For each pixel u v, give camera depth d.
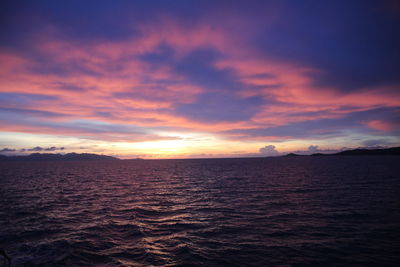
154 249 11.27
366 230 13.47
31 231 14.02
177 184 39.91
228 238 12.70
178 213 18.55
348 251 10.68
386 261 9.66
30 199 25.42
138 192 30.64
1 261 9.84
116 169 100.69
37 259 10.14
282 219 16.19
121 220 16.56
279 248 11.19
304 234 13.07
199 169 88.06
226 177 51.41
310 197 24.22
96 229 14.46
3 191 31.95
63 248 11.34
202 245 11.73
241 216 17.27
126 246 11.70
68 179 52.00
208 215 17.77
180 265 9.58
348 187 30.69
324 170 64.50
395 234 12.73
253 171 69.25
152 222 16.03
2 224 15.52
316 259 9.95
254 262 9.78
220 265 9.56
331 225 14.56
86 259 10.19
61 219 16.83
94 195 28.20
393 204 19.84
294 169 73.62
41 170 96.06
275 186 33.88
